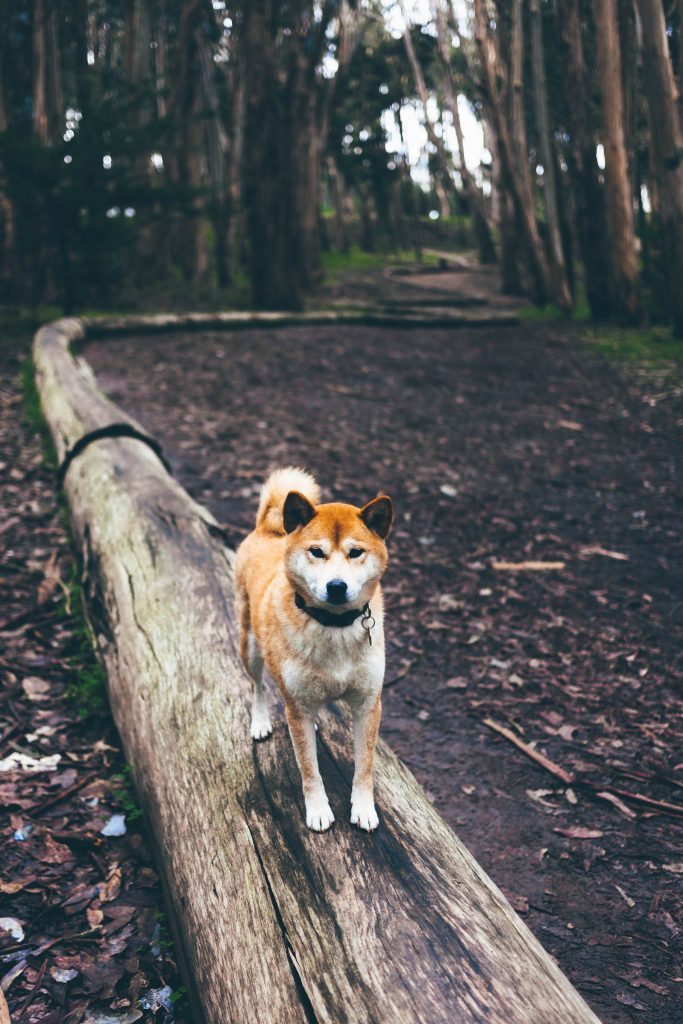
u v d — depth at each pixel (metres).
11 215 19.44
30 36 21.73
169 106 23.48
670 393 11.65
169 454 8.37
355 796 2.47
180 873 2.64
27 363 12.95
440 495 7.75
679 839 3.40
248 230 20.41
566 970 2.73
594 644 5.02
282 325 17.97
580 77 17.52
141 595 4.20
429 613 5.41
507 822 3.47
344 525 2.35
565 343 15.98
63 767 3.73
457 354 15.25
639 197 17.61
